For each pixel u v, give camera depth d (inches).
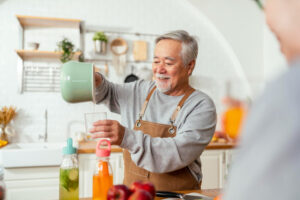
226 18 127.6
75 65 44.9
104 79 54.8
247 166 12.9
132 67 120.4
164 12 124.3
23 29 110.1
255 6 128.3
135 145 41.8
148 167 43.8
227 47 128.6
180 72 50.3
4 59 109.5
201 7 125.2
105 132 40.2
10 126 109.6
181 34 50.3
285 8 14.5
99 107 117.0
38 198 89.4
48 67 112.8
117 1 120.1
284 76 12.8
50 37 112.2
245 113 13.5
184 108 50.3
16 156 87.4
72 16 115.7
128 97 56.4
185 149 44.4
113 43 118.8
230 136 14.1
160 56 49.7
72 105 115.3
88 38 116.8
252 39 130.3
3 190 30.5
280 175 11.9
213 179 104.0
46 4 113.5
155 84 56.3
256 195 12.3
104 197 36.3
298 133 11.7
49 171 90.6
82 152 92.8
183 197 39.4
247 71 128.6
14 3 110.8
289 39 14.6
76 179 37.3
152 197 28.5
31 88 111.7
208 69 127.2
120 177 96.5
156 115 52.6
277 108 12.3
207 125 47.7
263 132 12.6
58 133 113.7
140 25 122.0
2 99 109.2
